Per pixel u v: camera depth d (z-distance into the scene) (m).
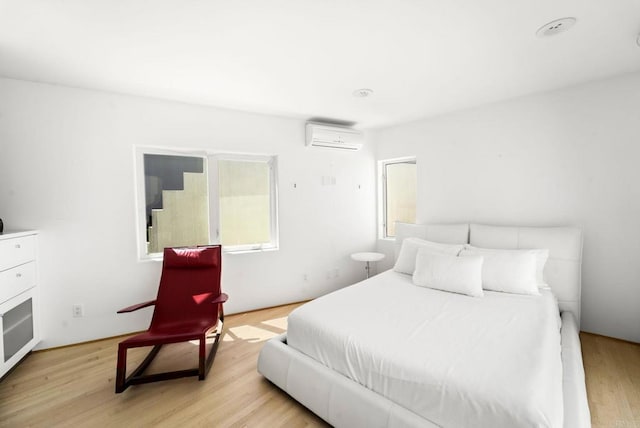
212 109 3.32
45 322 2.66
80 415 1.84
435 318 2.04
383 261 4.52
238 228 3.60
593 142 2.70
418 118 3.83
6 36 1.87
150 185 3.16
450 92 2.92
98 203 2.83
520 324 1.92
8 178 2.54
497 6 1.62
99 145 2.82
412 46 2.04
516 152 3.12
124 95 2.90
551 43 2.02
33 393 2.05
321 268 4.11
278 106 3.32
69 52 2.08
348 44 2.01
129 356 2.57
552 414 1.16
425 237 3.62
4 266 2.16
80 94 2.74
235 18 1.70
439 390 1.37
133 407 1.90
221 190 3.49
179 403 1.94
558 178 2.88
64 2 1.54
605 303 2.70
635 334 2.58
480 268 2.61
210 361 2.39
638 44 1.95
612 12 1.68
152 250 3.17
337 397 1.66
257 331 3.04
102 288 2.87
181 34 1.87
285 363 1.99
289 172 3.82
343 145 4.03
